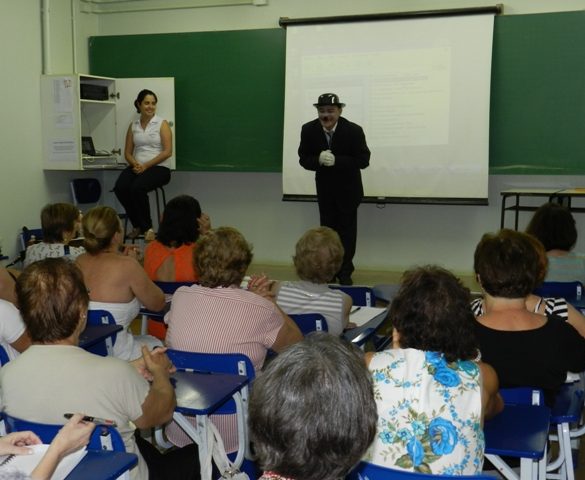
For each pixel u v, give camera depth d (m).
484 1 6.11
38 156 6.69
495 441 1.64
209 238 2.36
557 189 6.05
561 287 2.95
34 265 1.64
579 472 2.79
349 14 6.55
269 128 6.76
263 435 0.89
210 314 2.27
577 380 2.40
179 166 7.09
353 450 0.88
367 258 6.87
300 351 0.93
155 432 2.30
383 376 1.45
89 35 7.27
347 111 6.42
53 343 1.62
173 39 6.94
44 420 1.56
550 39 5.84
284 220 7.14
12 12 6.29
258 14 6.86
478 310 2.28
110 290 2.89
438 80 6.13
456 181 6.17
